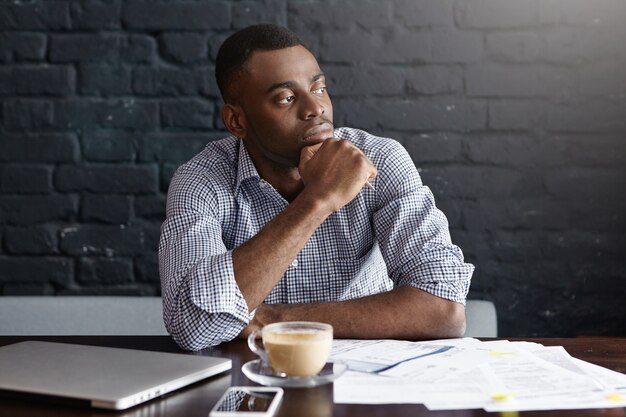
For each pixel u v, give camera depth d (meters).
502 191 2.15
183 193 1.48
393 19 2.15
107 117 2.17
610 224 2.14
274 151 1.46
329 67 2.15
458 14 2.14
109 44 2.17
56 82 2.17
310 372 0.95
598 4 2.12
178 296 1.23
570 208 2.14
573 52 2.13
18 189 2.16
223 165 1.55
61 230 2.17
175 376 0.95
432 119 2.15
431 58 2.14
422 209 1.51
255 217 1.55
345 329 1.30
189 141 2.18
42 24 2.16
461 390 0.92
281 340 0.95
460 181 2.15
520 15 2.13
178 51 2.17
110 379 0.93
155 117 2.18
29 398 0.89
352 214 1.54
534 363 1.03
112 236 2.17
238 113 1.52
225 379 1.00
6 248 2.16
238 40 1.48
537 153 2.14
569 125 2.14
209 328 1.21
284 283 1.54
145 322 1.94
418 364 1.03
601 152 2.13
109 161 2.17
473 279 2.15
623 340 1.25
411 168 1.56
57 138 2.17
